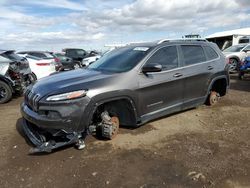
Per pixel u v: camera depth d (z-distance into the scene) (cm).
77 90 392
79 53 2119
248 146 431
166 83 504
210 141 454
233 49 1518
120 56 518
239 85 1029
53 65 1177
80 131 399
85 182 336
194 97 579
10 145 450
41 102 392
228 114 608
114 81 430
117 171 360
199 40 618
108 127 443
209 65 605
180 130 507
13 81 789
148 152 414
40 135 414
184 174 349
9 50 843
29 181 342
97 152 415
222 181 332
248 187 320
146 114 480
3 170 369
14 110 695
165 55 514
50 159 396
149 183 330
